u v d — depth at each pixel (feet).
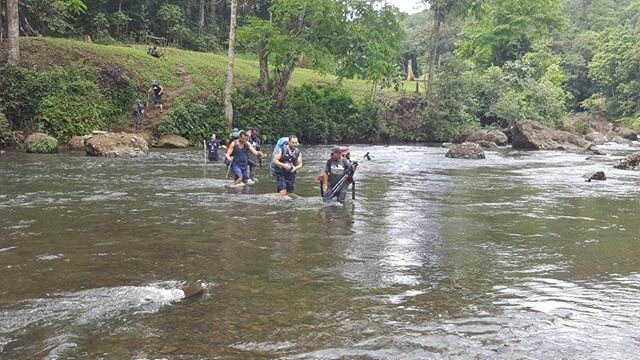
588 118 184.03
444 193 43.29
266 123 109.29
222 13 173.37
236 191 41.39
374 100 131.95
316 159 77.56
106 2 140.05
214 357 12.42
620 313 15.83
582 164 74.74
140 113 94.02
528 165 72.64
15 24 87.97
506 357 12.63
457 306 16.24
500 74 149.69
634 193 44.45
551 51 208.54
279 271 19.75
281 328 14.25
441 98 135.13
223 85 111.55
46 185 43.06
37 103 85.15
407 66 234.38
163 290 17.31
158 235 25.64
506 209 35.55
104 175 50.52
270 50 108.47
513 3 174.40
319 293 17.28
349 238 25.58
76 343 13.17
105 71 100.48
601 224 30.42
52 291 17.20
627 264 21.62
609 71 192.75
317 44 110.93
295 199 37.86
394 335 13.87
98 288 17.52
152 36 138.82
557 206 37.11
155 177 49.60
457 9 138.92
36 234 25.58
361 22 115.96
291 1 105.29
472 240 25.77
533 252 23.49
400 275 19.51
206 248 23.16
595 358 12.67
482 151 85.15
